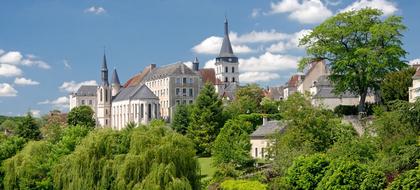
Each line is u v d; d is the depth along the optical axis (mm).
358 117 79688
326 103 119938
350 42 82000
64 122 163375
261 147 87812
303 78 162375
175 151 51875
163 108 196500
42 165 58406
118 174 50531
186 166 52625
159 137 54531
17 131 114438
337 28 80500
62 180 53781
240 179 63969
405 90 89000
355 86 83375
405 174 44312
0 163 62625
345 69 81625
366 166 49438
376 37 78375
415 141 50531
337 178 48812
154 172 49531
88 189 51562
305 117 64188
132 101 185375
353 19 80250
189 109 114625
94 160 52625
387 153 51844
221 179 65875
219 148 76688
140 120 181250
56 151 62531
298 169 53812
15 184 57188
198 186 53375
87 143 54562
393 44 79562
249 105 126875
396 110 55969
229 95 183625
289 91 177500
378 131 57500
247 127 98500
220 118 102750
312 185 52125
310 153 60031
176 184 49000
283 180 55344
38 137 114188
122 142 55281
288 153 61094
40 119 151750
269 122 92688
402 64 79938
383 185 47000
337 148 56750
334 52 81250
